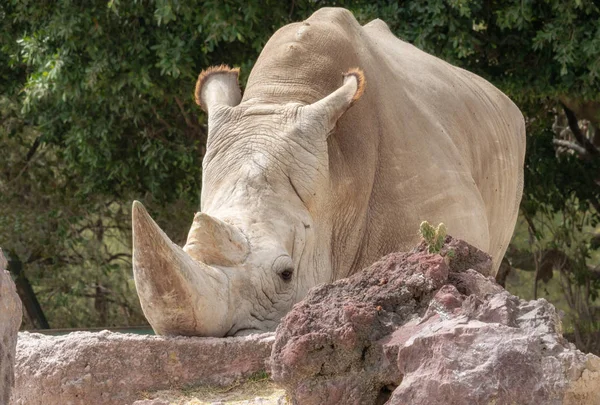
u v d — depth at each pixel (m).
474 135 22.52
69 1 31.77
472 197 20.42
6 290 9.54
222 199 16.81
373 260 19.05
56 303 47.69
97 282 47.41
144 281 14.19
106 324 48.47
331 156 18.23
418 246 12.88
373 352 11.32
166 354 13.88
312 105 17.89
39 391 14.00
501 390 10.00
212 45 30.36
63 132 37.16
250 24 30.55
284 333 11.66
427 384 10.20
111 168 36.38
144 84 32.47
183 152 35.16
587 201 42.38
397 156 19.58
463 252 12.85
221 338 14.08
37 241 43.47
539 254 42.28
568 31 30.78
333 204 18.09
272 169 17.09
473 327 10.45
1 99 42.59
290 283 16.38
